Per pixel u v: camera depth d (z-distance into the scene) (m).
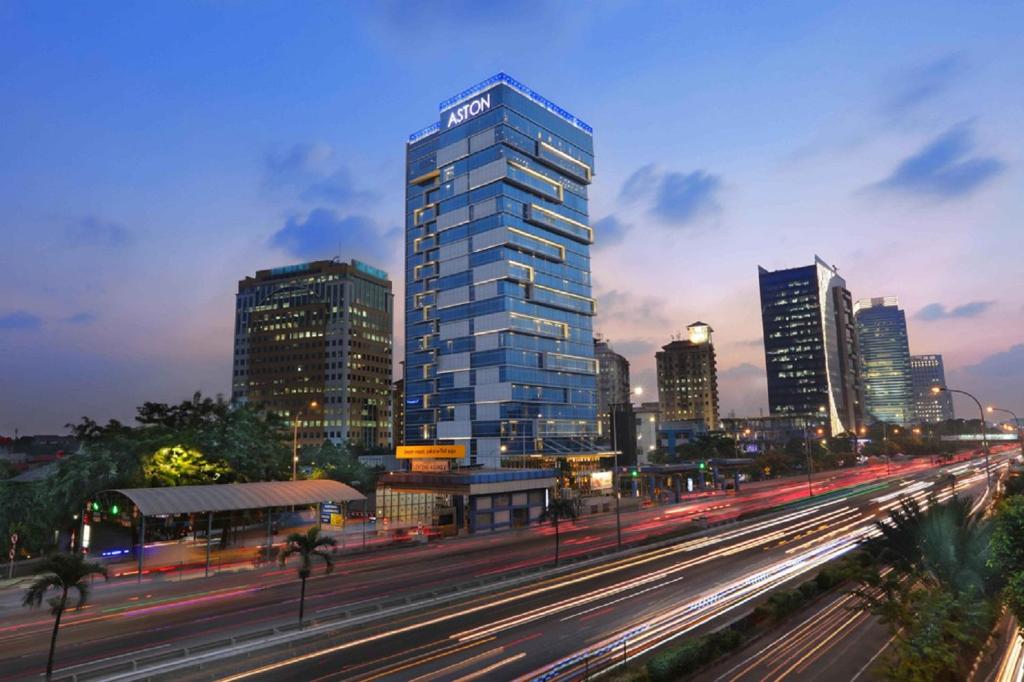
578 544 57.31
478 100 125.25
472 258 123.25
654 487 110.50
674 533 58.81
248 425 70.19
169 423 79.75
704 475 123.88
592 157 141.00
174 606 35.22
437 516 70.00
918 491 96.25
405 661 24.33
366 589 38.69
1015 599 15.32
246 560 50.97
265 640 27.30
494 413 116.56
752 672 22.55
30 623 31.81
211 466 61.16
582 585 37.97
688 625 28.44
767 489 119.00
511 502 74.56
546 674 22.56
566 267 131.88
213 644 26.45
